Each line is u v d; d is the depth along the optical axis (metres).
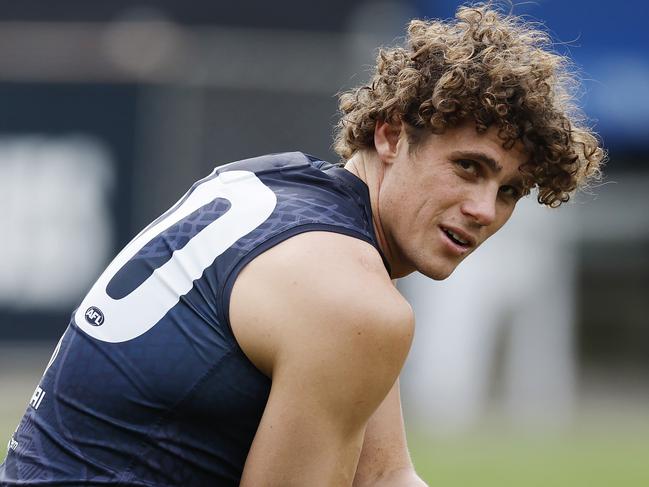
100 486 8.76
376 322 8.48
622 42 40.50
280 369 8.49
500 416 36.72
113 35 36.88
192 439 8.80
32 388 34.84
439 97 9.01
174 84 36.12
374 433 10.95
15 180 36.34
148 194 36.03
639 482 25.64
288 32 37.38
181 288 8.79
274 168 9.35
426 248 9.25
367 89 9.74
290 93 36.19
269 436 8.52
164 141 36.06
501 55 9.20
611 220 43.88
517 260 37.31
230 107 36.16
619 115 40.69
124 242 36.06
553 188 9.70
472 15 9.93
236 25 37.47
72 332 9.15
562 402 37.97
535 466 27.66
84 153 36.25
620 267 44.62
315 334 8.43
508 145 9.10
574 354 38.81
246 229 8.80
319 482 8.55
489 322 36.72
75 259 36.06
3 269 36.22
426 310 35.75
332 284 8.49
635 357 45.78
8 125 36.47
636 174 43.34
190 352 8.67
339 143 10.44
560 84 9.70
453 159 9.10
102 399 8.80
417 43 9.48
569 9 40.38
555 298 38.06
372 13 37.81
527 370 37.62
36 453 8.96
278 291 8.52
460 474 26.09
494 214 9.15
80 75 36.28
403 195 9.24
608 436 33.38
